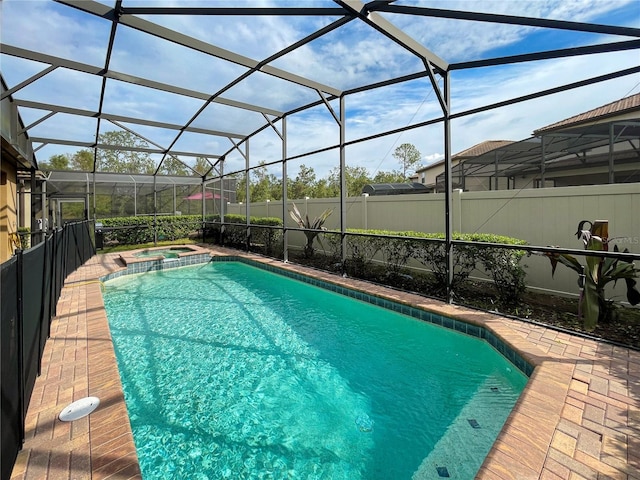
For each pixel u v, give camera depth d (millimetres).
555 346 3287
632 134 7504
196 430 2635
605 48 3568
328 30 4242
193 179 15953
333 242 7867
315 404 2971
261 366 3660
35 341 2816
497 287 4711
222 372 3535
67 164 25375
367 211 8094
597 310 3535
